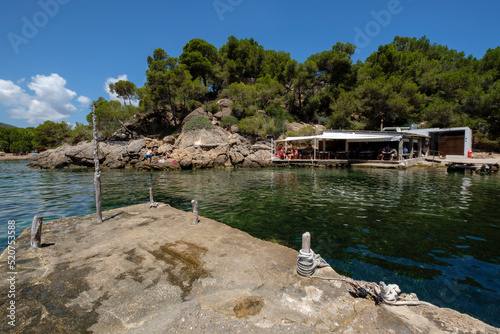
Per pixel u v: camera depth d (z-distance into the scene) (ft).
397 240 19.45
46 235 17.81
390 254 17.01
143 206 26.50
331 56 131.54
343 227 22.70
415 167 72.79
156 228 19.06
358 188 41.78
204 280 11.59
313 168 79.05
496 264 15.43
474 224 22.86
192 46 148.56
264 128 105.60
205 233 17.94
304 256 11.86
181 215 22.76
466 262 15.74
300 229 22.49
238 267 12.84
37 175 69.21
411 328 8.44
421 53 139.03
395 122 112.88
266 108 124.47
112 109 119.65
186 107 121.90
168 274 12.19
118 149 95.71
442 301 11.83
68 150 94.73
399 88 111.65
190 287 11.02
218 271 12.43
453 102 111.45
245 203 32.78
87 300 10.19
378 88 106.11
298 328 8.36
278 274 12.11
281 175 63.00
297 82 129.08
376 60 131.64
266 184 48.42
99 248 15.42
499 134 96.78
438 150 94.68
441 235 20.33
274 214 27.43
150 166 82.38
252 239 16.87
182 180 56.03
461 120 99.09
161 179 58.08
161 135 111.75
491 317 10.69
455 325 8.64
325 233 21.30
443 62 143.23
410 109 103.60
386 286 9.96
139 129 112.57
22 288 11.10
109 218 21.93
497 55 127.54
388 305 9.75
